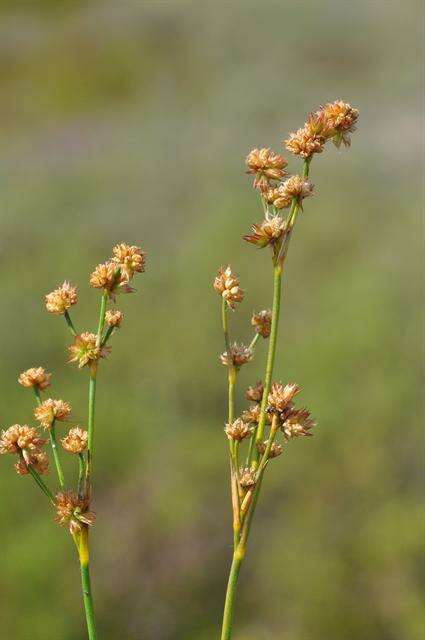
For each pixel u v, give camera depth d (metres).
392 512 1.30
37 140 3.57
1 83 4.38
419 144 2.85
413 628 1.15
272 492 1.38
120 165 2.93
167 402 1.62
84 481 0.45
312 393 1.56
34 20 5.39
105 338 0.45
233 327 1.88
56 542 1.28
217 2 4.99
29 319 1.90
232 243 2.21
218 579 1.25
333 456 1.43
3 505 1.34
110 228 2.39
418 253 2.03
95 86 4.25
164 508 1.34
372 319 1.75
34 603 1.21
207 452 1.46
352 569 1.24
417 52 3.95
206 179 2.73
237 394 1.65
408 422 1.47
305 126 0.44
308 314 1.88
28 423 1.57
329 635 1.16
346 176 2.62
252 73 4.00
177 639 1.18
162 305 1.97
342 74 3.86
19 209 2.48
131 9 5.25
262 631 1.18
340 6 4.46
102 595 1.23
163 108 3.81
